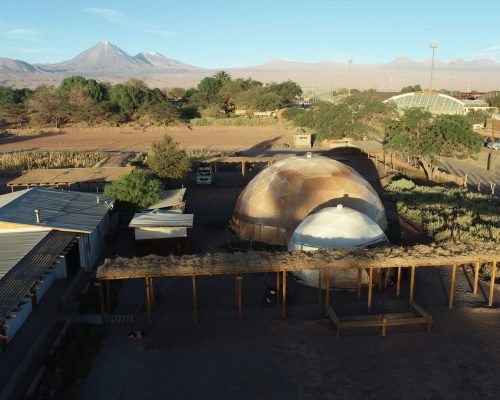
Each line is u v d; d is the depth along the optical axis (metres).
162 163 41.50
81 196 29.78
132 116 114.94
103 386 14.15
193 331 17.33
